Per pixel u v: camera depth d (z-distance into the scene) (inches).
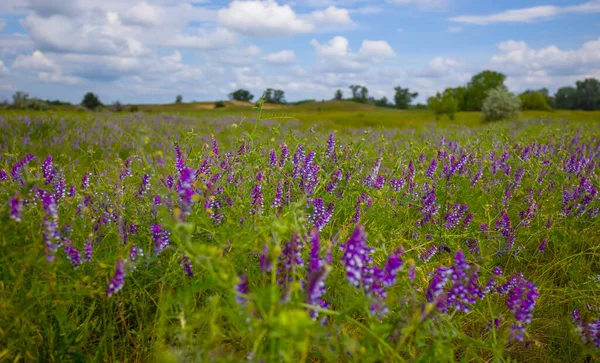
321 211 140.5
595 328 106.0
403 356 103.6
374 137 361.1
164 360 79.1
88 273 112.7
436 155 234.7
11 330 92.4
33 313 96.0
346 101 5728.3
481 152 264.5
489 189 219.1
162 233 110.3
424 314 85.7
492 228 165.9
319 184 163.8
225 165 161.3
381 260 143.6
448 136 504.4
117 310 112.4
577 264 156.6
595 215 188.9
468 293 101.9
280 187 148.3
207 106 4377.5
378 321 90.2
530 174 231.5
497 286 122.3
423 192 198.2
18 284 93.6
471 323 124.0
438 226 161.2
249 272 115.9
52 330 99.6
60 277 111.0
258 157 155.0
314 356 104.9
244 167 157.8
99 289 100.5
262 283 108.0
